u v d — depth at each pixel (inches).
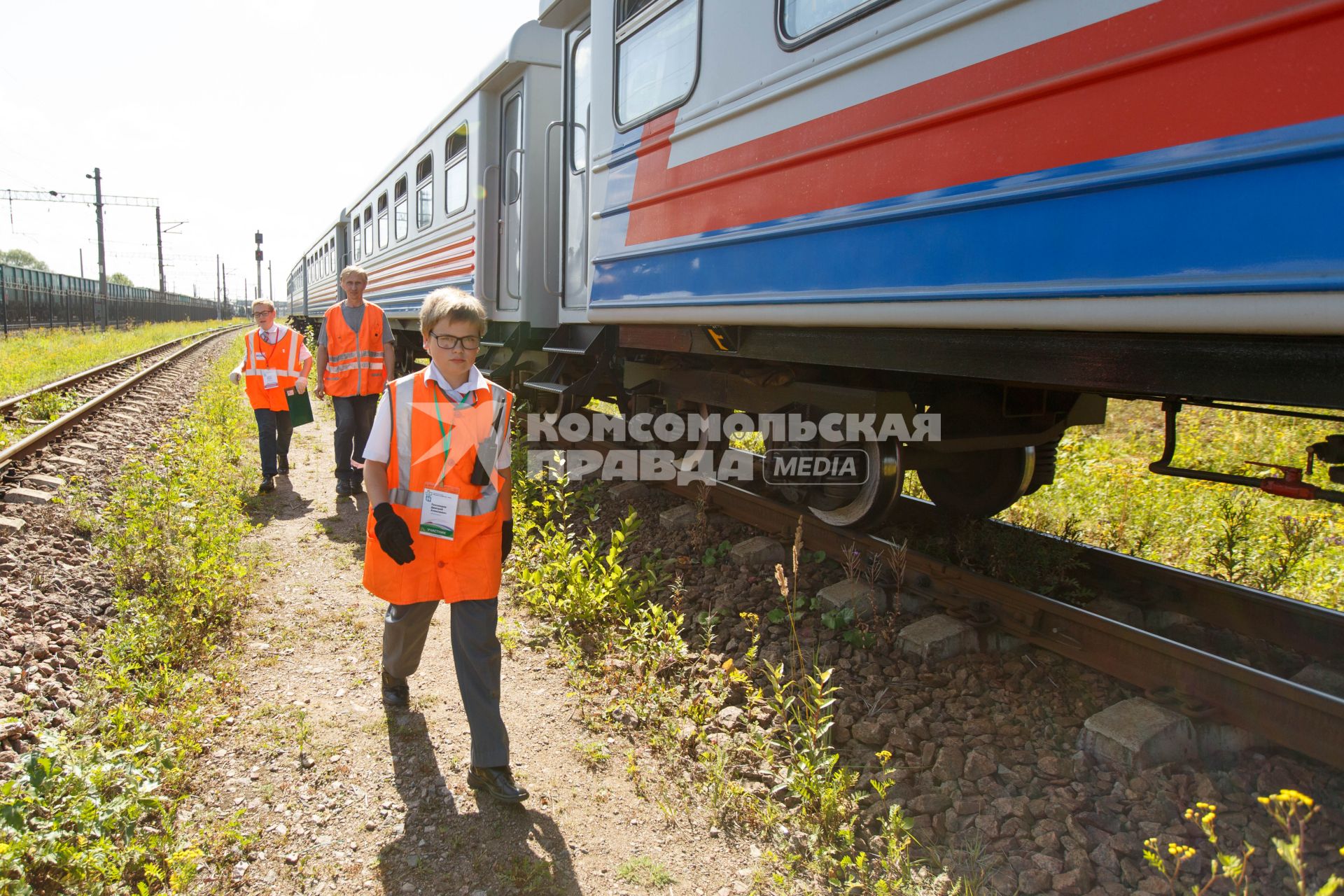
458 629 102.0
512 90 268.7
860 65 118.7
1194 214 82.0
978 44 102.2
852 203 121.7
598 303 200.8
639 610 148.5
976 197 102.9
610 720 122.6
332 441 347.6
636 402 238.7
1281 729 100.9
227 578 163.3
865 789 104.2
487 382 103.0
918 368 124.6
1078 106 91.7
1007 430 165.2
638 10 176.6
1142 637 114.7
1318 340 83.5
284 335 251.3
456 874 91.3
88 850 85.0
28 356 654.5
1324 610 127.6
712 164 152.8
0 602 144.6
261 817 99.2
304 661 138.6
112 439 314.7
